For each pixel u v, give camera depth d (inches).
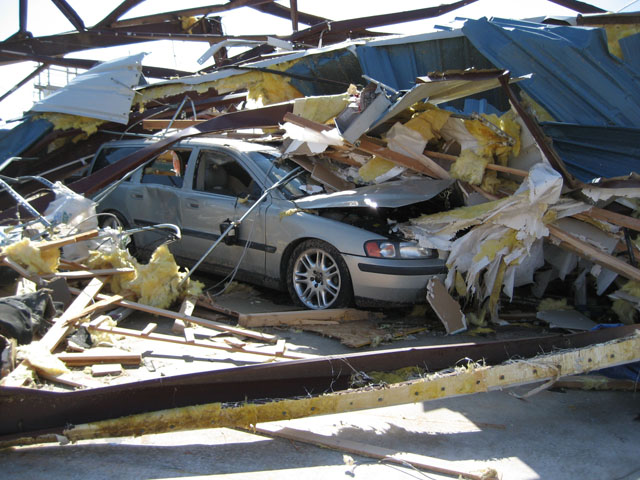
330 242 221.5
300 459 119.4
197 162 271.3
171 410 121.3
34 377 143.0
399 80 336.2
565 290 254.8
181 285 218.8
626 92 284.7
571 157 285.0
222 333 196.7
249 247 245.1
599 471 123.4
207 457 117.8
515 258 216.7
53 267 195.3
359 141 234.1
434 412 147.9
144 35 475.5
